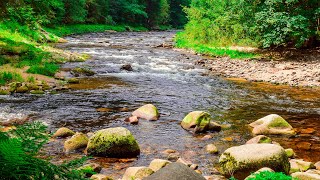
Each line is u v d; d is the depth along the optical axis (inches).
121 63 787.4
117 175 232.1
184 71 725.9
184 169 144.0
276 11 1008.2
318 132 349.4
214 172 246.7
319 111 435.8
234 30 1103.0
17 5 876.6
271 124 345.7
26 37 954.7
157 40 1476.4
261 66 797.2
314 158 280.2
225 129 353.7
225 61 877.2
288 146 307.9
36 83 520.7
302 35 978.7
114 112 398.0
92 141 271.0
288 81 640.4
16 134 100.1
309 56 934.4
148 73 684.7
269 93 541.6
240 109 438.0
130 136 274.5
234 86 591.5
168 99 476.1
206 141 313.7
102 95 481.1
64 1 1785.2
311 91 565.3
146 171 221.6
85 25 1985.7
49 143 284.8
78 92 493.7
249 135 335.9
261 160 236.1
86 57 840.3
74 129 331.6
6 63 628.7
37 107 400.8
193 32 1267.2
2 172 81.3
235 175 238.7
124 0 2591.0
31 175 85.0
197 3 1465.3
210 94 521.0
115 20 2507.4
